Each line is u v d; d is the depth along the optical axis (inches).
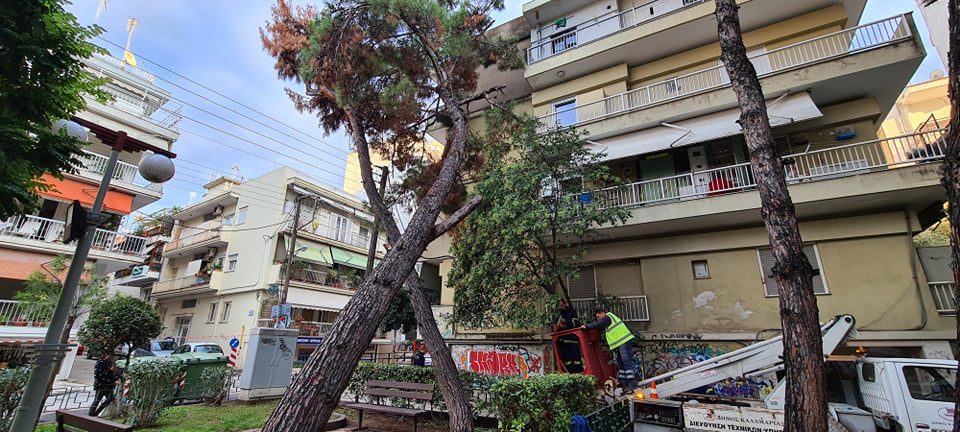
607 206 399.9
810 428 145.8
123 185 700.7
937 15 578.2
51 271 573.6
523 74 617.3
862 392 245.6
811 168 417.4
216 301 941.8
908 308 348.2
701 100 447.5
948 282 344.8
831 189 357.4
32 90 206.1
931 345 334.0
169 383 309.3
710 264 429.7
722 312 410.6
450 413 266.5
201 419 316.5
